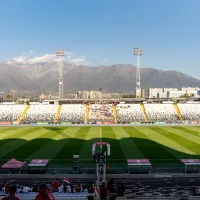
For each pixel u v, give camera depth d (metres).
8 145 69.44
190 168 47.41
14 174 46.41
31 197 27.92
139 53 149.25
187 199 29.84
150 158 56.22
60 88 148.75
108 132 91.88
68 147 67.12
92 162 53.16
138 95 156.62
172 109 131.25
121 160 54.53
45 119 122.19
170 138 79.81
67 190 33.50
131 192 33.72
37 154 59.78
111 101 143.88
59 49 145.12
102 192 21.81
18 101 157.12
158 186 37.62
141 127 105.75
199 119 122.75
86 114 127.19
